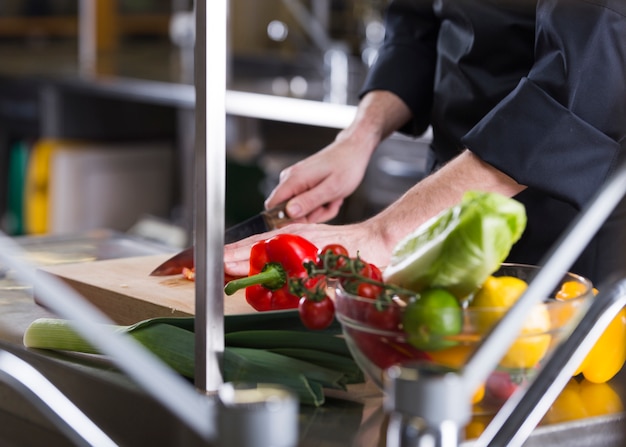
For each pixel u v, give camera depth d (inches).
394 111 74.0
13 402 42.8
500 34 64.6
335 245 42.3
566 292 40.3
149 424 39.3
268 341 42.6
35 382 35.7
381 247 55.0
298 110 139.6
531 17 63.5
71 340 46.5
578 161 55.9
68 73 182.5
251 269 51.8
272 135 151.5
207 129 37.9
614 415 39.5
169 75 176.9
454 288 37.0
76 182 176.6
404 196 57.2
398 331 36.8
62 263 70.8
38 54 217.6
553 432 38.0
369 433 38.3
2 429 43.6
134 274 62.2
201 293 39.8
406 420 27.3
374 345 37.5
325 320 42.4
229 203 147.9
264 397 26.5
